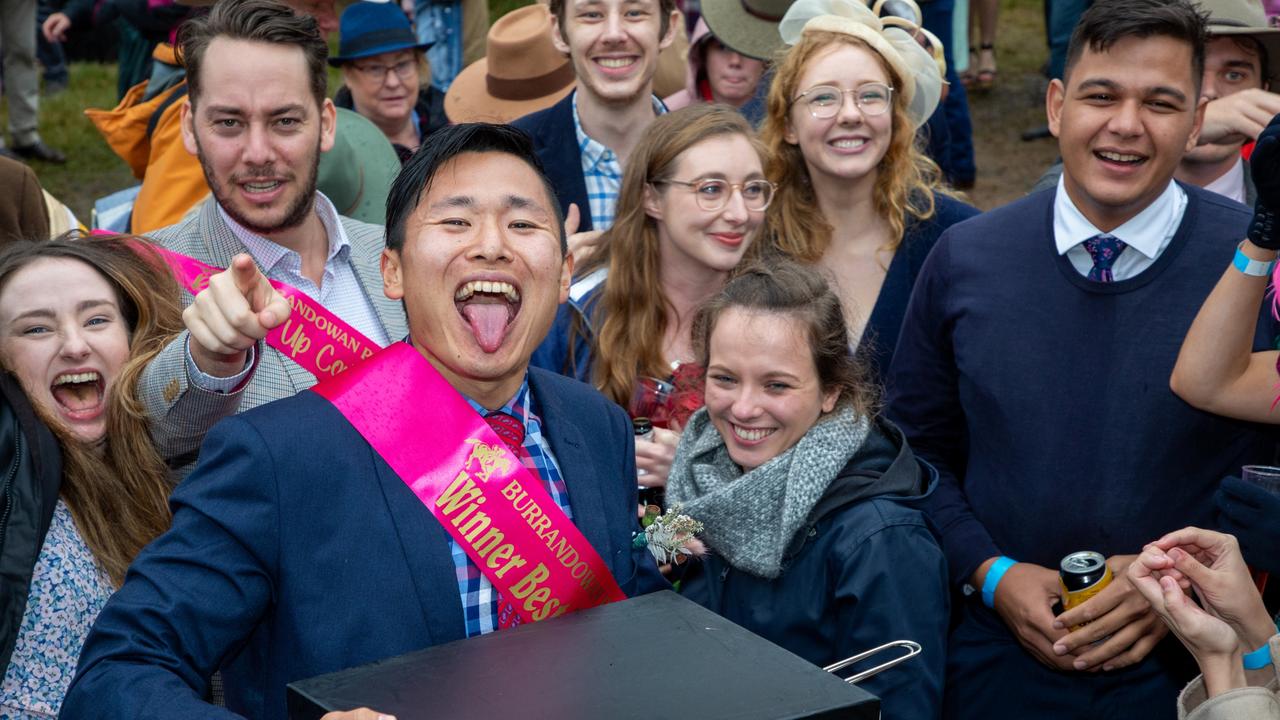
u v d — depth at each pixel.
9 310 2.31
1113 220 2.56
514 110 4.99
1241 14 3.39
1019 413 2.60
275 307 1.82
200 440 2.24
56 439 2.20
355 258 2.93
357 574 1.68
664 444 2.88
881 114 3.31
